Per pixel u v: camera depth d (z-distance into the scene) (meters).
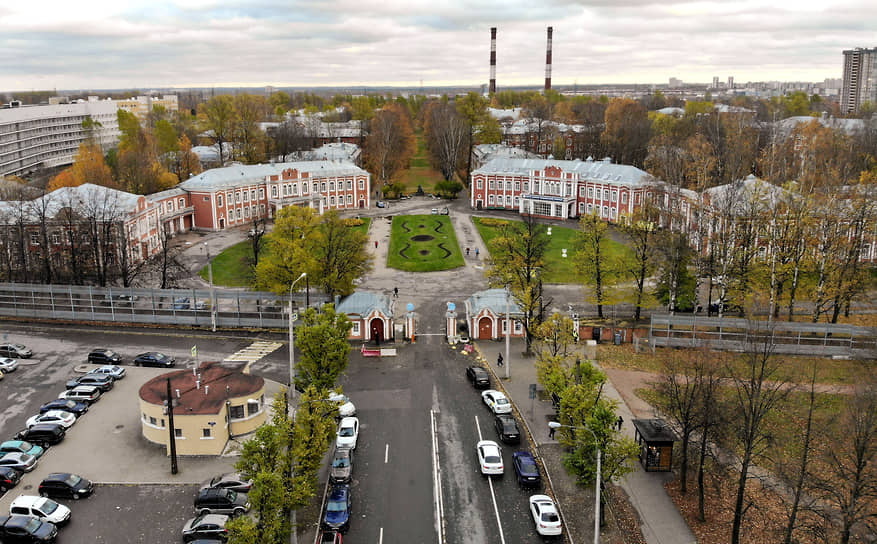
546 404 65.38
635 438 56.84
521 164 169.12
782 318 88.12
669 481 52.47
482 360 76.88
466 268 116.94
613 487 51.53
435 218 158.38
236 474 50.88
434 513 48.19
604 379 52.94
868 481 41.81
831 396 63.91
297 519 47.44
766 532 45.94
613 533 45.94
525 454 53.66
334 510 46.47
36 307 91.38
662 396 59.12
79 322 90.56
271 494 39.81
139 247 115.56
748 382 65.88
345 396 64.19
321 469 53.81
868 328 74.88
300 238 89.69
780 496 49.62
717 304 90.44
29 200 116.56
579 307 95.44
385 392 68.31
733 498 49.94
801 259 84.25
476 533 46.00
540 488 51.50
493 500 49.84
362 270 96.12
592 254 88.12
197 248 130.38
